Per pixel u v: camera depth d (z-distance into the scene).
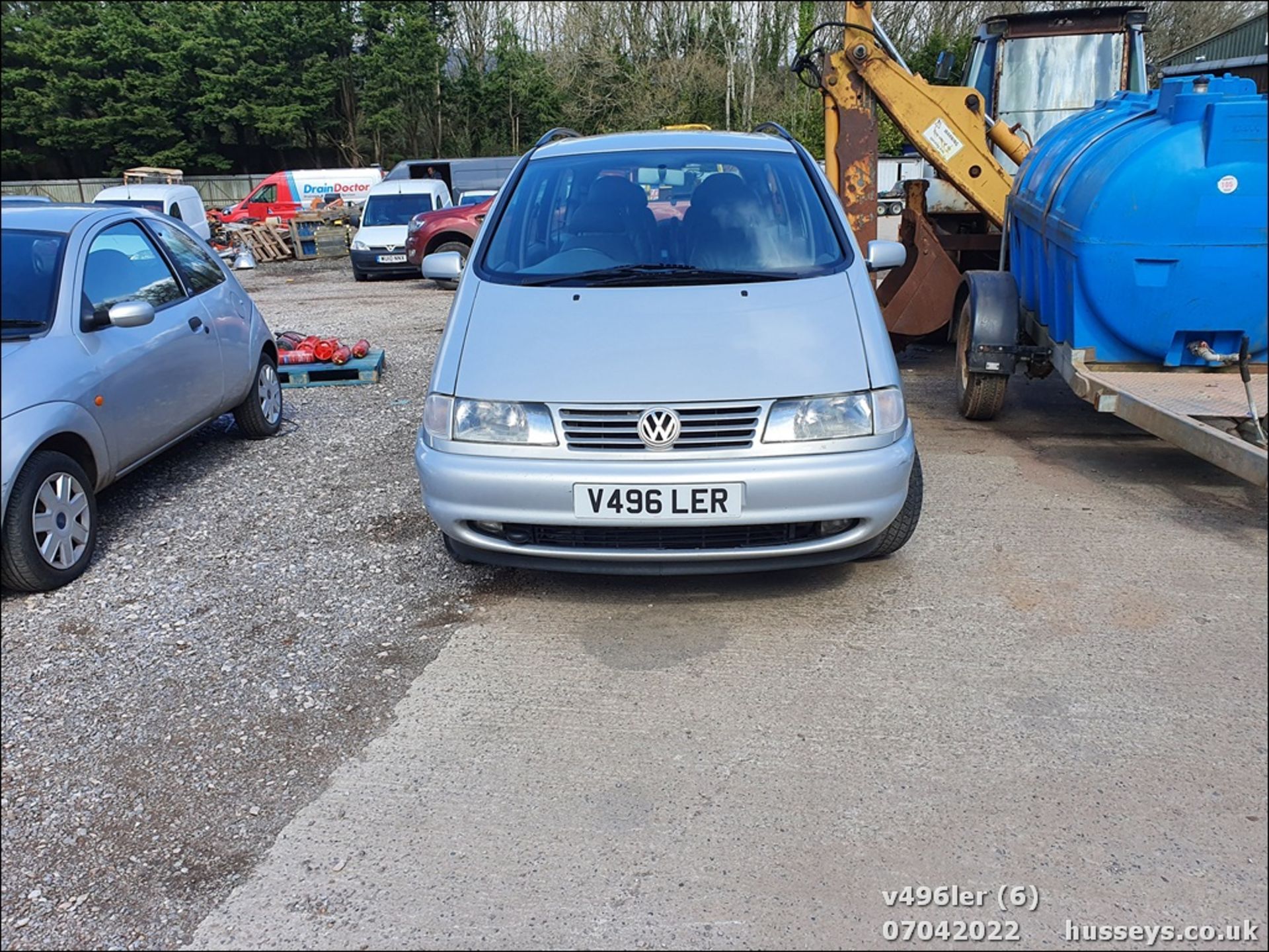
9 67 33.94
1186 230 4.57
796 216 4.32
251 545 4.58
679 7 38.84
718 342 3.54
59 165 36.94
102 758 2.96
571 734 2.99
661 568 3.46
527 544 3.51
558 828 2.57
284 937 2.25
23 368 4.21
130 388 4.77
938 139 7.26
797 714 3.04
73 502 4.27
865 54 7.11
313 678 3.38
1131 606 3.67
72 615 3.93
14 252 4.68
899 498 3.47
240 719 3.14
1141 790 2.63
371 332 10.98
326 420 6.94
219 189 38.78
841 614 3.69
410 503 5.07
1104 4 9.52
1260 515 4.54
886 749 2.85
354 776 2.82
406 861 2.47
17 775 2.89
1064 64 8.41
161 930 2.29
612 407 3.34
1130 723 2.93
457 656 3.48
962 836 2.49
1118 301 4.79
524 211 4.48
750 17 38.41
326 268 20.78
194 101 36.94
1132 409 4.48
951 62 7.98
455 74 44.22
